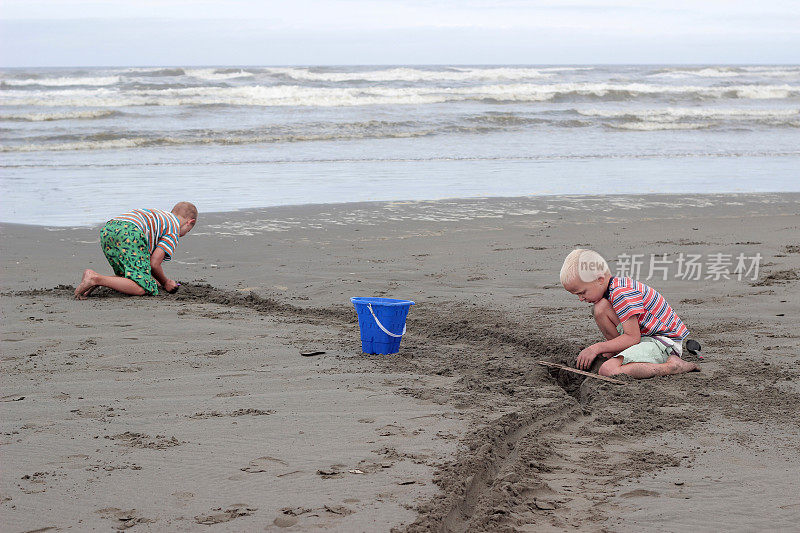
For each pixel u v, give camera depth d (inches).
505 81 2007.9
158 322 264.7
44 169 693.9
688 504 131.0
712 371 207.0
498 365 213.9
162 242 313.6
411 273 342.3
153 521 123.7
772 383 195.8
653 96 1596.9
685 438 161.6
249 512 126.6
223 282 328.2
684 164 764.0
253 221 468.8
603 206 529.7
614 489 137.4
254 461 148.1
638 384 196.9
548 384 199.8
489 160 780.6
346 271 346.9
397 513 126.0
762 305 279.4
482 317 266.5
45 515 125.6
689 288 310.3
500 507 128.4
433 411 177.2
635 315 207.9
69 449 154.0
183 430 165.2
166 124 1056.2
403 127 1043.3
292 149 854.5
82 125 1037.8
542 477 142.6
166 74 1846.7
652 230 446.3
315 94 1502.2
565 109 1304.1
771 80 2260.1
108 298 301.3
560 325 255.4
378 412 176.6
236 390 193.8
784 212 508.7
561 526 123.7
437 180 648.4
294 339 243.4
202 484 137.7
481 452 150.3
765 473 143.3
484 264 360.2
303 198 556.4
